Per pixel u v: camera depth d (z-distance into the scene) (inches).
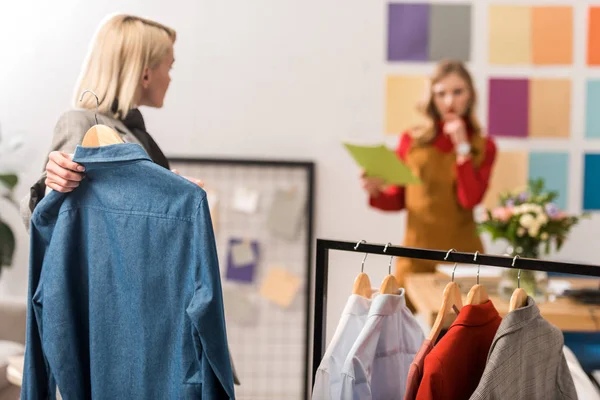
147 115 150.7
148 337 56.4
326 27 148.8
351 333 57.5
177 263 54.6
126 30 68.7
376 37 148.5
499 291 93.8
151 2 149.2
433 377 51.3
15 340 108.2
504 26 147.2
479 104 148.4
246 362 151.9
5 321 108.5
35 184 63.9
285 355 151.6
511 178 148.3
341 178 150.6
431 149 136.1
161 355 56.1
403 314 59.8
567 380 56.2
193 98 150.4
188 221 53.8
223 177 150.7
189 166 150.3
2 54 149.8
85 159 56.5
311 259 149.3
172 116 150.7
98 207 58.2
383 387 58.7
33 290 61.5
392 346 58.4
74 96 69.5
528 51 147.5
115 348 58.2
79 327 61.1
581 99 147.9
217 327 52.7
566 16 146.8
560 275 118.2
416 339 60.5
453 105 134.5
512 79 147.7
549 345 53.9
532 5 147.0
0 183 139.9
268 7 148.9
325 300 58.7
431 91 136.0
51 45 149.7
